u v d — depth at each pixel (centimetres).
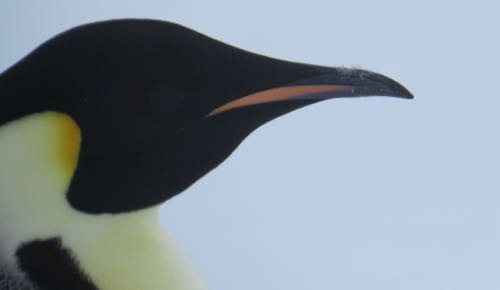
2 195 337
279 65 344
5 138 337
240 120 343
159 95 339
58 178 337
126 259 339
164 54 339
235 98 343
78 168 338
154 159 340
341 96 345
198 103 341
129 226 340
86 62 338
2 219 337
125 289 338
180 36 340
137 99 339
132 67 338
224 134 343
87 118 338
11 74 338
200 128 342
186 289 340
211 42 342
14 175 337
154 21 340
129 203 340
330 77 345
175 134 341
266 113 344
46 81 337
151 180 341
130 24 340
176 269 340
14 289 336
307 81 345
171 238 343
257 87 343
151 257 340
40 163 337
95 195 339
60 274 336
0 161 337
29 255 336
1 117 337
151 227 342
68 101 338
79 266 337
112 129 339
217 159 343
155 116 340
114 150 339
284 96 344
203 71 341
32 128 337
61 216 338
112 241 339
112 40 338
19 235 337
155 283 339
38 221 337
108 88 338
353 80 345
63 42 338
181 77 340
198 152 342
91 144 338
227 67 342
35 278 336
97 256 338
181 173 342
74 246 338
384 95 346
